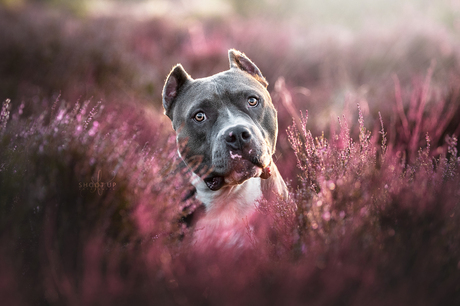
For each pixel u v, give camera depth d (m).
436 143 3.39
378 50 7.32
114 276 1.89
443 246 1.94
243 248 2.27
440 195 2.07
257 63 7.22
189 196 2.89
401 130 3.59
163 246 2.17
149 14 11.41
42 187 2.17
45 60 5.84
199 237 2.47
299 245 2.16
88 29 7.93
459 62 6.34
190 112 2.79
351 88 5.85
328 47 7.75
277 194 2.78
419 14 9.46
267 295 1.80
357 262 1.86
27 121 2.98
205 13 12.23
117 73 6.00
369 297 1.73
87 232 2.09
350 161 2.45
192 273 1.95
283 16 12.27
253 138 2.52
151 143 3.36
